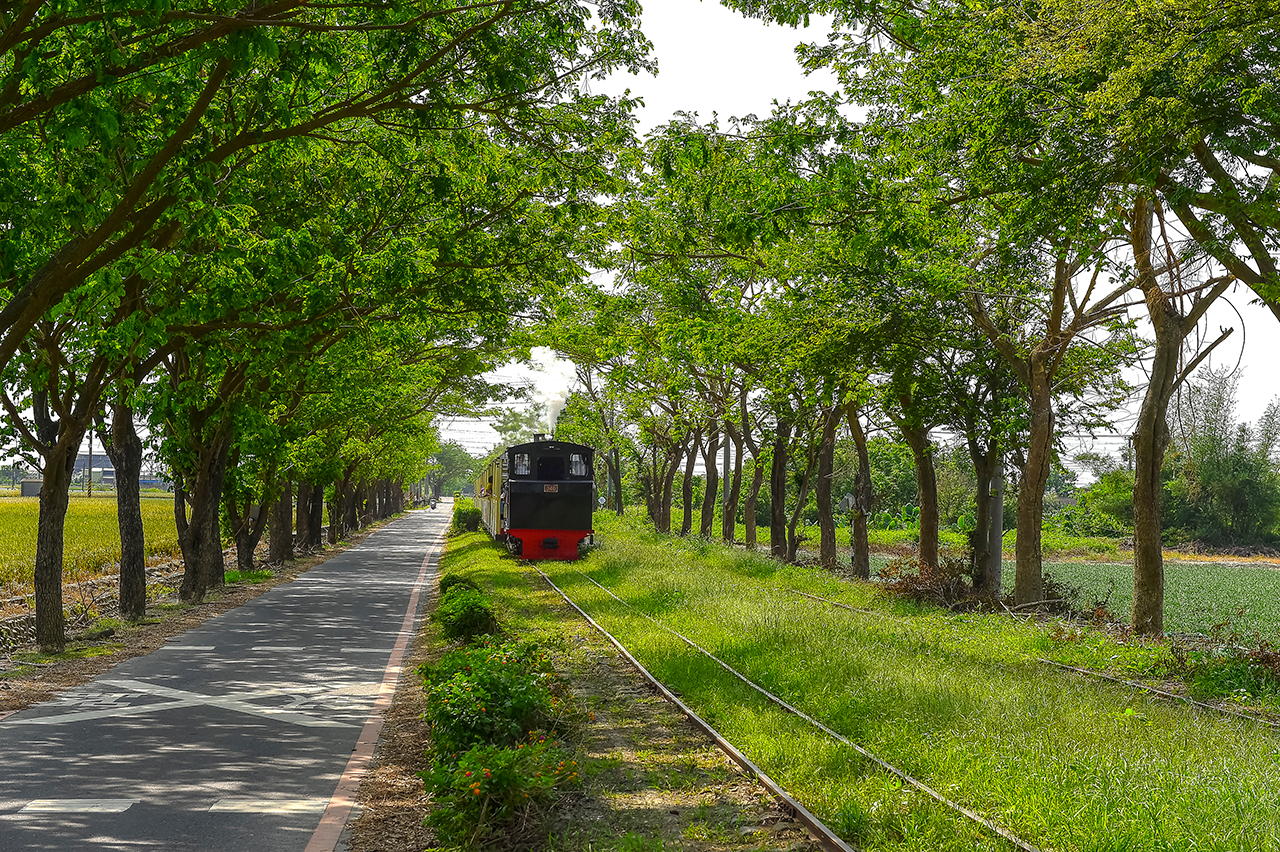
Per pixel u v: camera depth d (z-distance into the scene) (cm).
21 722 1000
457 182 1557
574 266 1730
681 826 691
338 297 1552
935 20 1424
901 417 2559
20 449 1565
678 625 1677
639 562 2922
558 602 2162
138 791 761
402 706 1109
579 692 1191
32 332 1408
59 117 859
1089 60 1131
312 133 1178
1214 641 1573
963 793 713
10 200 1072
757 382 2906
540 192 1582
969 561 2692
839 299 2198
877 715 966
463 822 654
